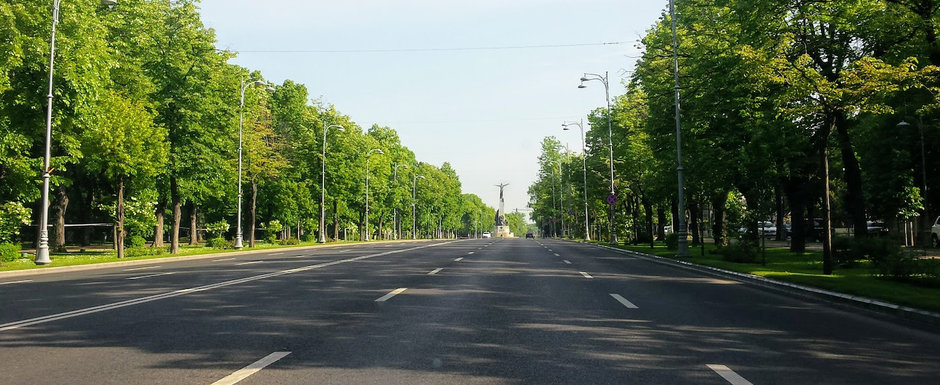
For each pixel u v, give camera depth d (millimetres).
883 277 14680
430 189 121500
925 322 9406
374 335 7914
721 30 25641
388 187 91500
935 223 35750
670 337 7844
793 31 20938
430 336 7852
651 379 5711
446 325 8695
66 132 29797
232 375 5832
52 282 16516
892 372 6070
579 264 22922
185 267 22844
